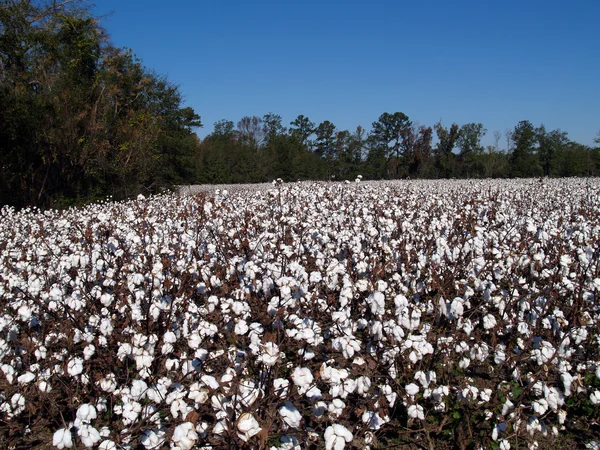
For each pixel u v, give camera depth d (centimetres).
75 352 370
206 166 6022
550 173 6016
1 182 1998
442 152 7050
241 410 250
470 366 405
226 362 348
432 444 318
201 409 309
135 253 549
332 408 265
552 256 562
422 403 361
